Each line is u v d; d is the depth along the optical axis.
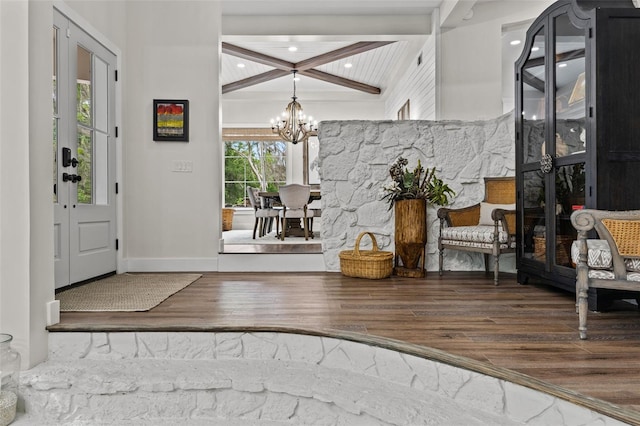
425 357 1.88
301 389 1.90
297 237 6.94
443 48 5.10
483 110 5.09
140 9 4.28
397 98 7.93
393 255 4.08
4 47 2.07
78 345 2.24
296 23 5.31
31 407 2.02
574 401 1.46
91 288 3.32
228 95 9.07
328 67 7.59
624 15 2.55
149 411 1.99
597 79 2.55
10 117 2.07
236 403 1.97
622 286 2.00
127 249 4.25
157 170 4.28
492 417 1.65
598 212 2.06
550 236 3.02
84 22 3.51
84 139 3.56
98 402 1.99
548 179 3.04
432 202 3.94
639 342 2.01
